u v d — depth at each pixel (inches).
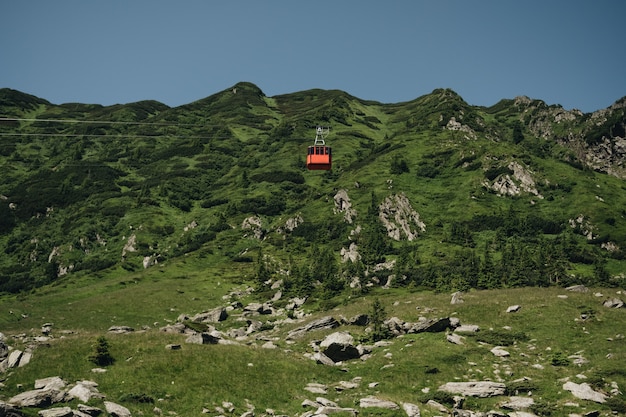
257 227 7751.0
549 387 1955.0
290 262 5989.2
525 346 2527.1
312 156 3297.2
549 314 2925.7
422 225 7145.7
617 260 6028.5
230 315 4293.8
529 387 1959.9
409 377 2155.5
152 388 1904.5
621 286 4739.2
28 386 1828.2
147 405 1782.7
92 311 4429.1
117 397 1803.6
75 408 1647.4
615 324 2706.7
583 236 6732.3
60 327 3895.2
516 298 3304.6
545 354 2400.3
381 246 6363.2
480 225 7091.5
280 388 2044.8
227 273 5949.8
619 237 6432.1
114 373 1985.7
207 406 1820.9
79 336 2412.6
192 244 7357.3
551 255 5398.6
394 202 7495.1
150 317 4362.7
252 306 4424.2
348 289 5009.8
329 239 6973.4
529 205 7588.6
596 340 2484.0
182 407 1806.1
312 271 5625.0
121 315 4362.7
